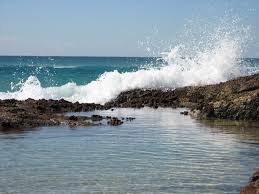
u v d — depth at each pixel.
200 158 14.62
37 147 16.03
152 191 11.45
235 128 20.02
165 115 24.09
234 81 25.91
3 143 16.59
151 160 14.37
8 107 23.36
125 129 19.70
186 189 11.60
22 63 120.44
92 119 22.06
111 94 30.36
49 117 21.80
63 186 11.80
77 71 65.88
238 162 14.13
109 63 124.00
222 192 11.37
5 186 11.76
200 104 24.66
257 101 22.20
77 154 15.07
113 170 13.24
